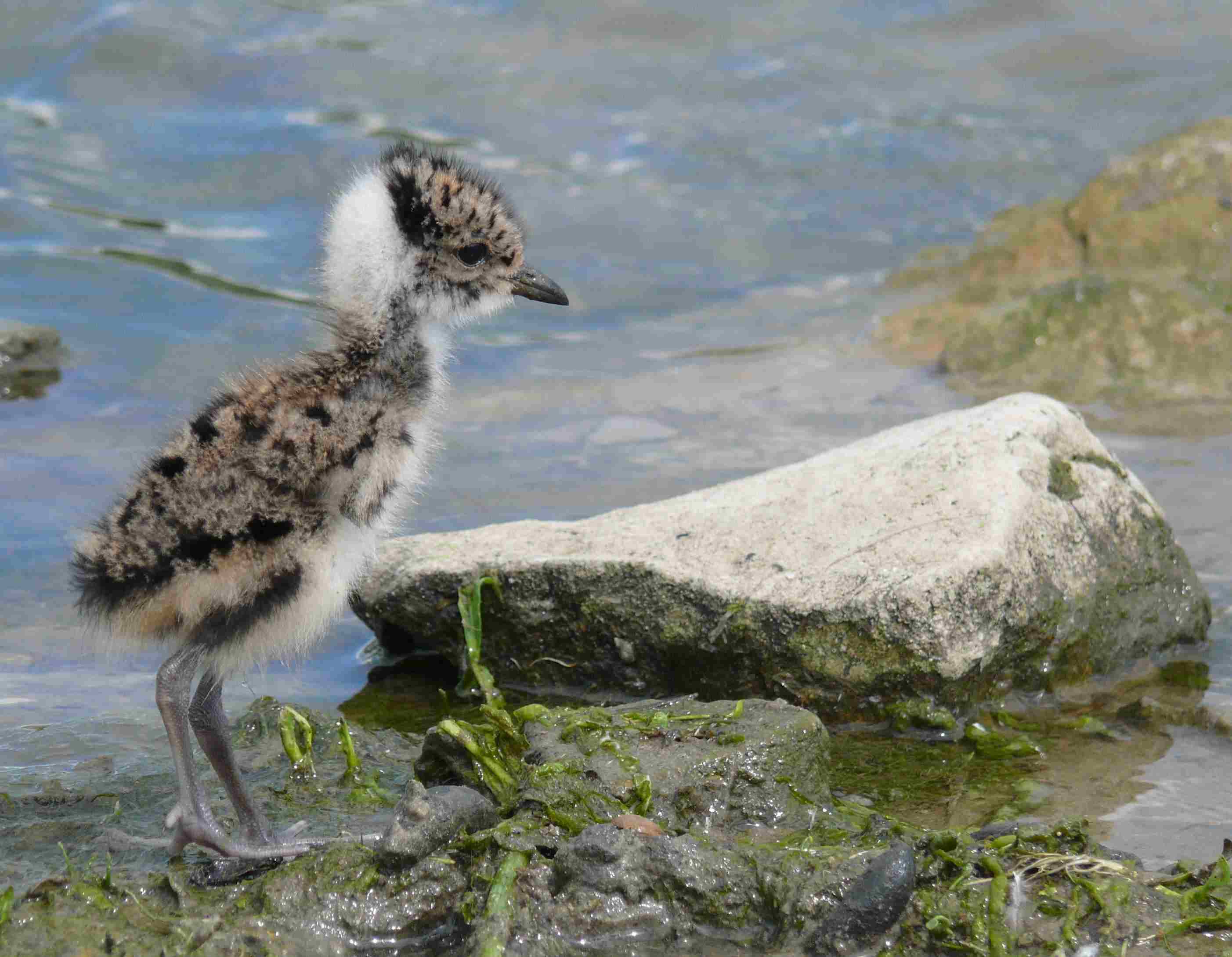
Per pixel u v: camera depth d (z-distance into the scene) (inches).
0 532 490.0
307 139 805.2
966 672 377.1
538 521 437.4
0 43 855.7
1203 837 323.6
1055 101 890.1
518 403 618.5
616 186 807.1
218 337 640.4
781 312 722.8
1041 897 290.8
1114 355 633.0
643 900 289.0
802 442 575.2
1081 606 403.9
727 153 838.5
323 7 927.0
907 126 864.3
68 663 417.4
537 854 295.9
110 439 563.5
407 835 293.0
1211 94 880.3
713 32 941.8
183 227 732.7
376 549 348.2
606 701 402.6
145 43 862.5
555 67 896.9
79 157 781.3
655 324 707.4
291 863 297.9
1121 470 437.1
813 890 287.3
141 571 304.8
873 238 781.3
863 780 352.8
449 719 334.3
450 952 284.8
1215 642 428.8
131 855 314.7
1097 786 348.8
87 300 668.1
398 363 345.7
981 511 397.1
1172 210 728.3
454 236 363.3
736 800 319.0
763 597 384.5
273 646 319.6
